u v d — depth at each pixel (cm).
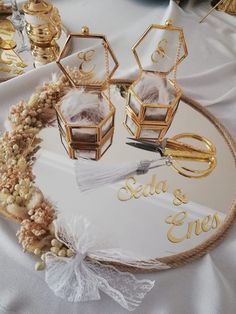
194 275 29
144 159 36
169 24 40
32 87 43
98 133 36
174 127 40
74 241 29
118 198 33
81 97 37
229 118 42
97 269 28
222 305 27
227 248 31
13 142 35
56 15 49
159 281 29
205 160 37
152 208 33
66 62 45
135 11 58
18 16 52
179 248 30
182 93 43
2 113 40
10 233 30
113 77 45
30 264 29
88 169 35
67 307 27
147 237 31
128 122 40
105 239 30
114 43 51
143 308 27
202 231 31
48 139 37
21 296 28
